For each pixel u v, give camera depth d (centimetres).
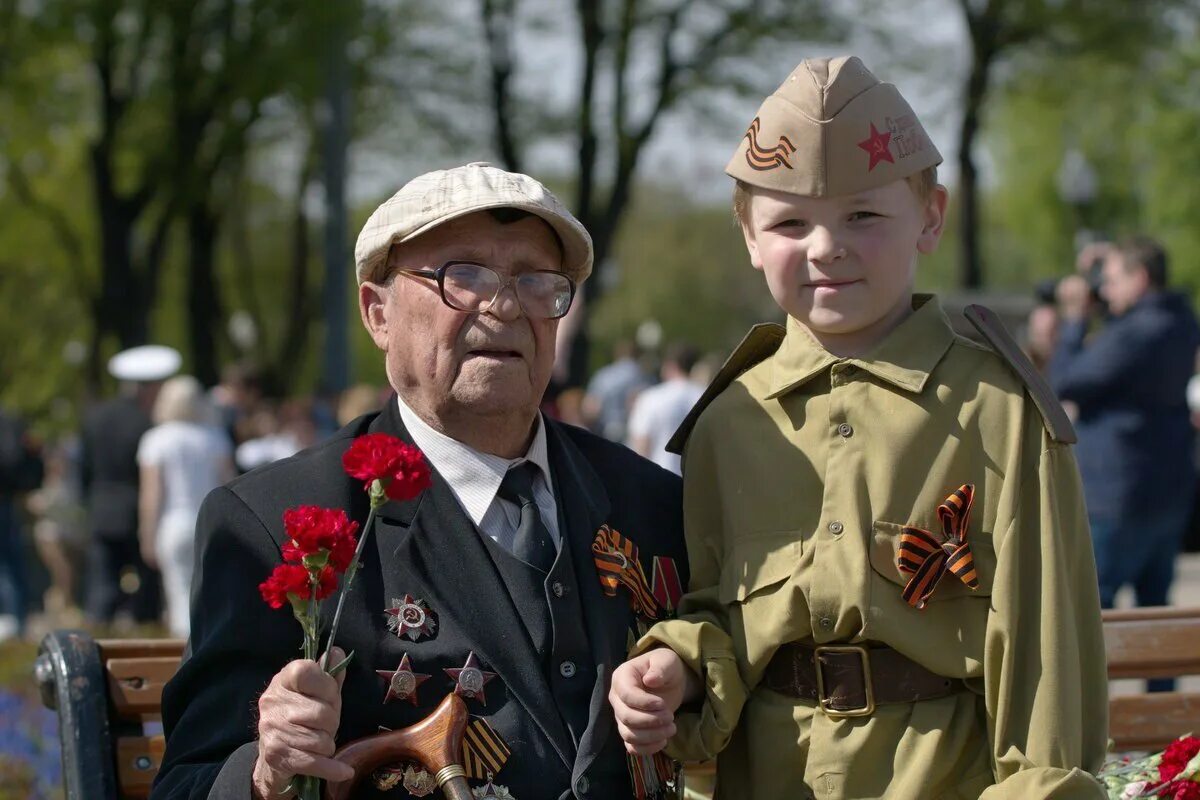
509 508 290
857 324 269
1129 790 283
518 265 284
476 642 273
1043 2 2377
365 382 3253
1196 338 646
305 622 241
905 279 271
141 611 1075
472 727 269
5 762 477
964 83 2447
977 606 260
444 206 277
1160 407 639
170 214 2081
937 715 259
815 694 266
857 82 269
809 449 272
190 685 273
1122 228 3334
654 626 274
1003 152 3453
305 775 240
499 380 280
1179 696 341
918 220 273
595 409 1356
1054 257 3409
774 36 2175
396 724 269
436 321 281
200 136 1962
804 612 265
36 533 1558
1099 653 263
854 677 261
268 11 1773
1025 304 1558
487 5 2170
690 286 5116
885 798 258
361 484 283
